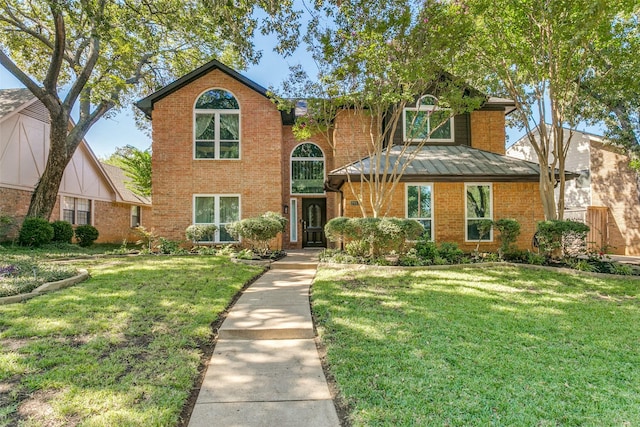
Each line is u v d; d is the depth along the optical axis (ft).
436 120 35.35
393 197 37.52
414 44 28.91
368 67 29.78
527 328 15.24
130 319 15.69
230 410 9.25
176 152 42.75
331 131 49.85
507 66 32.68
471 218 37.73
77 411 8.80
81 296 18.99
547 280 25.03
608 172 52.54
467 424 8.50
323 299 19.60
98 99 48.93
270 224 34.12
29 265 25.23
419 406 9.21
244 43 29.63
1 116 44.83
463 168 37.42
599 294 21.72
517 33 30.04
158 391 9.86
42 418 8.50
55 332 13.94
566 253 31.78
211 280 23.79
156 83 57.62
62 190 54.34
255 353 13.08
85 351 12.26
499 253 32.86
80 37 44.75
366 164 38.70
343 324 15.47
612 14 26.12
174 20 41.93
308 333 14.88
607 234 52.08
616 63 28.84
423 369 11.25
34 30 45.78
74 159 57.11
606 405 9.37
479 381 10.52
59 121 43.73
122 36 40.42
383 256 31.91
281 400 9.77
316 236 50.14
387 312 17.22
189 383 10.41
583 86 33.42
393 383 10.37
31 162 49.96
